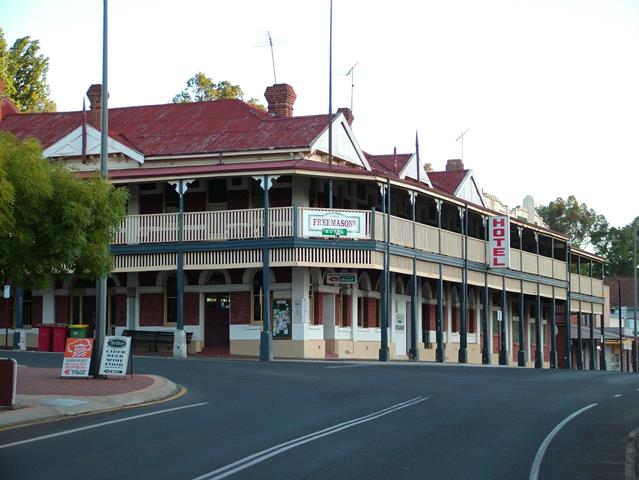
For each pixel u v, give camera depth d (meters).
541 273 53.81
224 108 44.53
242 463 12.43
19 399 18.88
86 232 18.34
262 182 36.56
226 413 17.98
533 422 17.75
